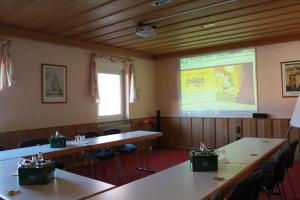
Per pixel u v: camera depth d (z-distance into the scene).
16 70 4.54
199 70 6.71
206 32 5.06
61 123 5.19
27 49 4.69
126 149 4.78
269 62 5.78
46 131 4.93
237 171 2.26
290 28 4.95
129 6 3.62
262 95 5.87
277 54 5.68
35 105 4.80
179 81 7.04
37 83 4.83
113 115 6.35
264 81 5.84
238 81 6.16
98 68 5.98
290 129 5.22
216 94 6.46
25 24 4.34
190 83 6.86
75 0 3.36
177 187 1.88
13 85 4.50
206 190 1.81
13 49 4.50
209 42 5.97
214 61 6.48
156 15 4.01
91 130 5.71
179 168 2.40
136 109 6.88
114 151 4.60
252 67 5.98
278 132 5.64
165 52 7.04
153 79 7.46
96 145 3.76
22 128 4.61
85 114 5.64
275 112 5.72
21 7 3.58
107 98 6.24
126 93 6.62
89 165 5.32
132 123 6.72
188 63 6.88
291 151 3.07
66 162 5.20
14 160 2.84
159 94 7.43
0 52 4.31
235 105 6.20
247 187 1.91
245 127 6.03
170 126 7.19
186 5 3.64
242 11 3.93
